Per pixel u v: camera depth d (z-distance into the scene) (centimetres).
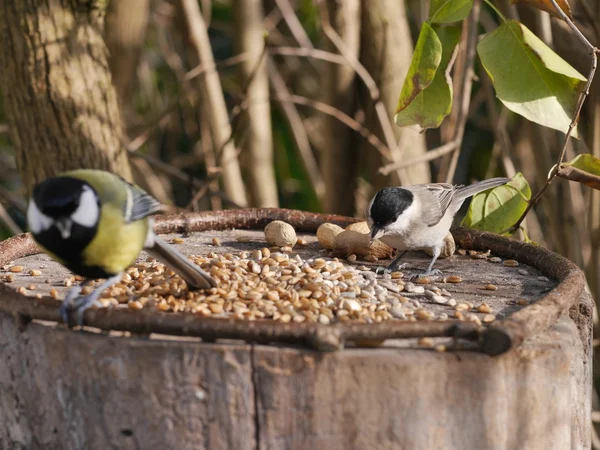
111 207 596
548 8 802
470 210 892
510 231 895
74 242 582
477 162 1588
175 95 1642
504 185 890
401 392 524
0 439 611
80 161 951
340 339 523
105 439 552
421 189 833
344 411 526
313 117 1764
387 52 1158
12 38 938
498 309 652
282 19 1705
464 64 1045
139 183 1536
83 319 554
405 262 815
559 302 593
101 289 607
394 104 1168
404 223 777
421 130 832
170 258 646
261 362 523
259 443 530
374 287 699
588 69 1030
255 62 1391
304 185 1692
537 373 539
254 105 1398
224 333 532
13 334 584
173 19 1422
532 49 789
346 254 815
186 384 531
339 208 1265
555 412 550
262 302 635
